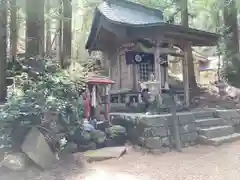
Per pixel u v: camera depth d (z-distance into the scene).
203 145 6.39
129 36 8.53
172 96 8.73
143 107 8.01
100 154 5.34
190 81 11.15
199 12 14.62
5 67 7.31
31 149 4.37
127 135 6.62
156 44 8.14
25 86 5.21
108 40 10.59
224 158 5.16
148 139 5.82
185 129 6.39
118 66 10.19
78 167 4.64
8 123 4.39
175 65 16.45
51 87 5.09
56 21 11.17
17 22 10.11
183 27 7.64
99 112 7.08
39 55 7.26
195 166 4.70
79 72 7.77
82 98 6.52
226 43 11.89
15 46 10.04
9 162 4.23
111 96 10.27
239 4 11.34
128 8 10.13
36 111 4.52
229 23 11.96
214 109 8.34
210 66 16.28
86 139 5.74
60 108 4.75
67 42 9.61
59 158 4.87
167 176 4.20
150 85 7.50
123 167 4.73
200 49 19.33
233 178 4.00
